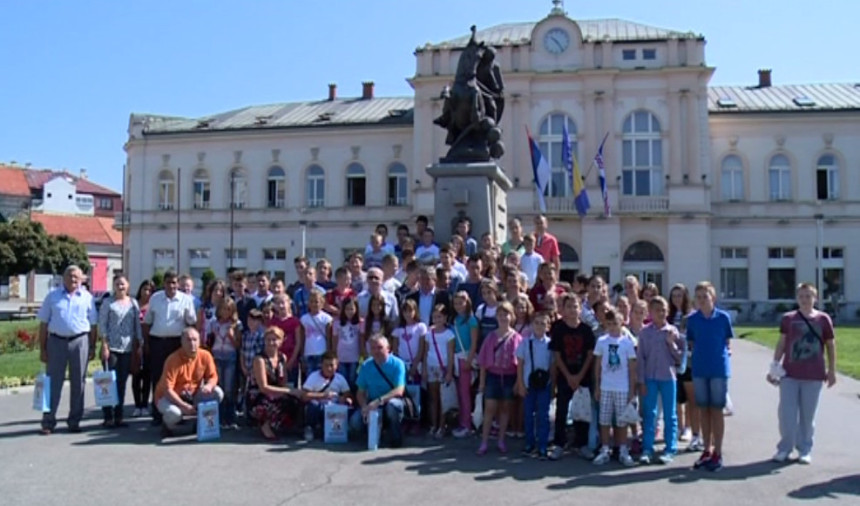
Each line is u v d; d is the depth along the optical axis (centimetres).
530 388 945
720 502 745
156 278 3753
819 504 738
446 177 1502
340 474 841
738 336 3023
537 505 729
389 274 1239
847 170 4297
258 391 1067
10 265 4472
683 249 4112
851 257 4284
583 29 4588
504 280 1148
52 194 7975
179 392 1066
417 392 1062
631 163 4225
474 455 945
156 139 5019
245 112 5344
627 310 1062
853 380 1642
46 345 1086
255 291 1369
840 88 4741
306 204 4831
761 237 4328
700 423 985
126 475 830
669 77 4175
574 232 4203
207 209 4922
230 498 742
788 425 928
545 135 4275
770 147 4356
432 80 4388
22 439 1034
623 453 906
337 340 1120
